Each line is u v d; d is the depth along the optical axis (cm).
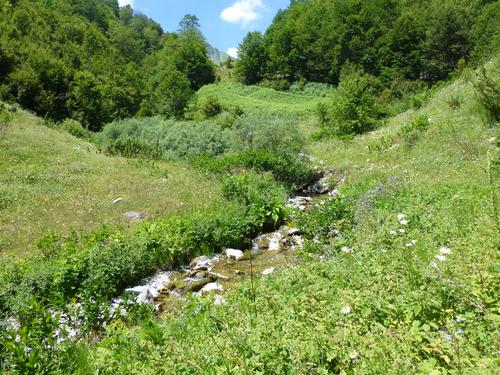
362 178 1455
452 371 292
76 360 459
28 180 1631
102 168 1884
